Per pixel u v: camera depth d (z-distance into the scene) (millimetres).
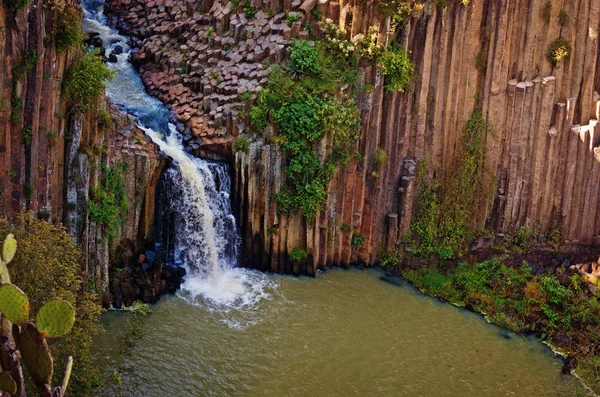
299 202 33969
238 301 31938
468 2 34844
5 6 24250
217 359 27719
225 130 34438
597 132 35750
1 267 9258
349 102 34094
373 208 35625
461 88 36156
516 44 36031
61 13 26641
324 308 32281
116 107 32469
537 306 33375
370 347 29859
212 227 33719
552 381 29125
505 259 36156
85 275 28500
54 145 27312
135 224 31641
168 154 33250
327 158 34594
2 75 24484
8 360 9383
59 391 9477
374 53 34188
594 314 32500
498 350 30906
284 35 35219
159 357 27328
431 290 34656
